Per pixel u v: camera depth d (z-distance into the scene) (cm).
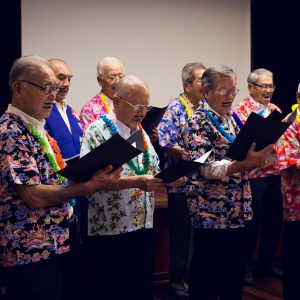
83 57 543
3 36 512
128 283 301
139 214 301
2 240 248
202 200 323
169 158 427
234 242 329
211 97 326
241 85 621
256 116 286
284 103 638
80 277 345
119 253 296
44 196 245
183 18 586
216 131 321
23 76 251
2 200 246
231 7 610
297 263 360
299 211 356
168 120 423
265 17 624
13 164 240
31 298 247
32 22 523
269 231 477
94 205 296
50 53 530
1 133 245
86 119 409
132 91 296
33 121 256
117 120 303
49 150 261
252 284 455
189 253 427
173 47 582
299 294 362
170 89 584
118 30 557
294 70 638
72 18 537
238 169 307
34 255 246
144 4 567
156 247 451
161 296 427
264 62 628
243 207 324
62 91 373
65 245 257
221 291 336
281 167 355
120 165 258
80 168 247
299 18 634
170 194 420
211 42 602
